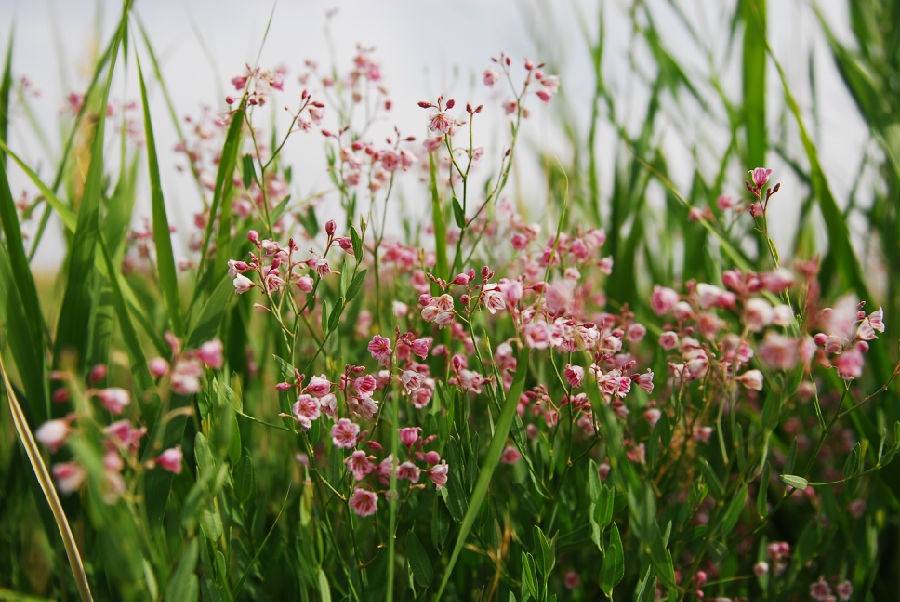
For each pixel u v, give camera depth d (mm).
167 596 280
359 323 427
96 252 353
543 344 313
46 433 257
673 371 370
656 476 383
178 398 322
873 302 414
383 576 330
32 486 335
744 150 479
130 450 286
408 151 384
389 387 351
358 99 422
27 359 337
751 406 443
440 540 338
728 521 318
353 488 328
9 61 388
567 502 376
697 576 360
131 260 436
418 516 342
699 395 377
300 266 349
